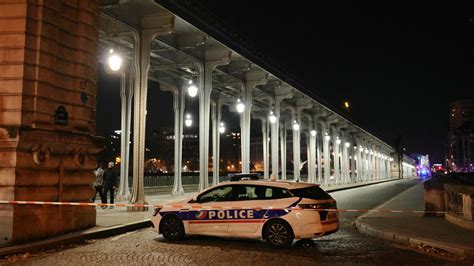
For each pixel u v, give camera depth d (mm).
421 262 10070
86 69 14141
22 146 11992
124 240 12953
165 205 12969
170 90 31391
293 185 12023
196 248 11633
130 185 41250
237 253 10961
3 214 11484
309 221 11422
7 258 10328
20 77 12156
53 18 13008
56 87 13172
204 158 25969
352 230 15680
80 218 13664
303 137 102312
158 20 20203
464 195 15180
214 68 26938
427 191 18609
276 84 36281
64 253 10945
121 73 26422
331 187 50125
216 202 12430
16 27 12289
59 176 12992
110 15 18641
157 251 11195
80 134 13586
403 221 16516
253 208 11922
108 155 76250
